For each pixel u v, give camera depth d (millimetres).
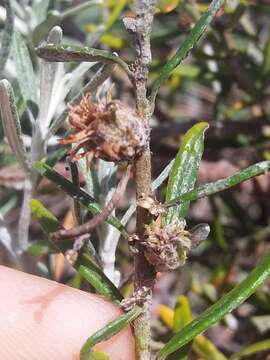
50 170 62
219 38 107
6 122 71
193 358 91
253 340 101
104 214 54
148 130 55
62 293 80
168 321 93
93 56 57
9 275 82
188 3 102
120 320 60
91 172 75
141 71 56
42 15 95
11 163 100
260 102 114
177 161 65
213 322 59
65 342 78
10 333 79
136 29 56
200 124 66
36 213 65
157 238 57
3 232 84
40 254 81
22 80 82
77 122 54
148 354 63
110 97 58
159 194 107
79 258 65
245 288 59
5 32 79
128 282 84
